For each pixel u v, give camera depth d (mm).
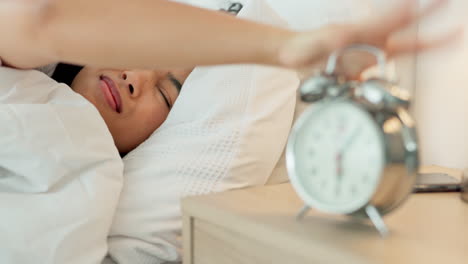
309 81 502
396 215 607
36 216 802
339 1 1049
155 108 1183
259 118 1043
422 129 1217
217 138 1005
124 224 935
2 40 659
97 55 589
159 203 956
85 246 830
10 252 762
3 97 878
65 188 858
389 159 463
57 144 860
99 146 915
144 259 931
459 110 1121
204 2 1333
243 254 594
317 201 510
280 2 1272
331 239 502
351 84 496
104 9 573
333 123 504
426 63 1195
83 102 954
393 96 470
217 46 578
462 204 676
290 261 529
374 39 560
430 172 926
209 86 1112
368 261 452
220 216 617
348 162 491
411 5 559
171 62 595
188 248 690
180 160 991
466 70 1094
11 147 821
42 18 583
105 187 883
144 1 583
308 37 558
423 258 457
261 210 618
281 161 1126
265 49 579
